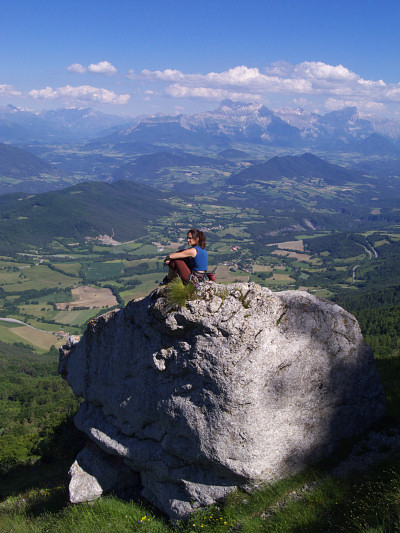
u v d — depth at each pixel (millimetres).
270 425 7637
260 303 7793
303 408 8109
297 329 8125
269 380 7641
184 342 8117
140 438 9398
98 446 10797
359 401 9055
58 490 11852
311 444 8203
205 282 8281
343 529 6047
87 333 11375
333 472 8008
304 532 6445
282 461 7809
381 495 6574
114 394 10141
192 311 7891
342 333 8852
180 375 8234
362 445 8602
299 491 7637
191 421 7879
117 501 9469
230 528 7230
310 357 8203
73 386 12344
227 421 7480
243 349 7488
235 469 7473
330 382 8539
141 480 9695
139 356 9258
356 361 9047
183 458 8234
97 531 8352
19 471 17234
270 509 7375
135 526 8398
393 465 7535
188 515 8023
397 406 9977
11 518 10734
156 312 8430
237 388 7422
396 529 5434
